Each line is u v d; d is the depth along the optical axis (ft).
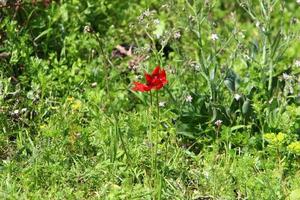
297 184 27.45
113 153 28.04
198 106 30.09
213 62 30.60
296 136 29.07
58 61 34.55
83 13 35.76
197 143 29.89
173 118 30.14
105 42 35.01
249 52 31.73
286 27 39.81
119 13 37.58
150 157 28.35
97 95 31.01
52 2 34.73
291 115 29.60
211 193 27.30
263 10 30.30
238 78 30.99
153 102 31.17
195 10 30.35
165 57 35.35
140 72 32.76
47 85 31.45
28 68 32.19
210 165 28.45
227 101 30.89
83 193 26.81
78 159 28.27
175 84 31.63
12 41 32.73
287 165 28.40
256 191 26.81
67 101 30.76
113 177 27.58
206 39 36.47
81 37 34.50
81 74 32.83
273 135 28.19
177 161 28.45
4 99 30.53
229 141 29.22
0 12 33.83
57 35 34.76
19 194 26.55
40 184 27.14
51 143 28.43
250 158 28.04
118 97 31.78
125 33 36.58
